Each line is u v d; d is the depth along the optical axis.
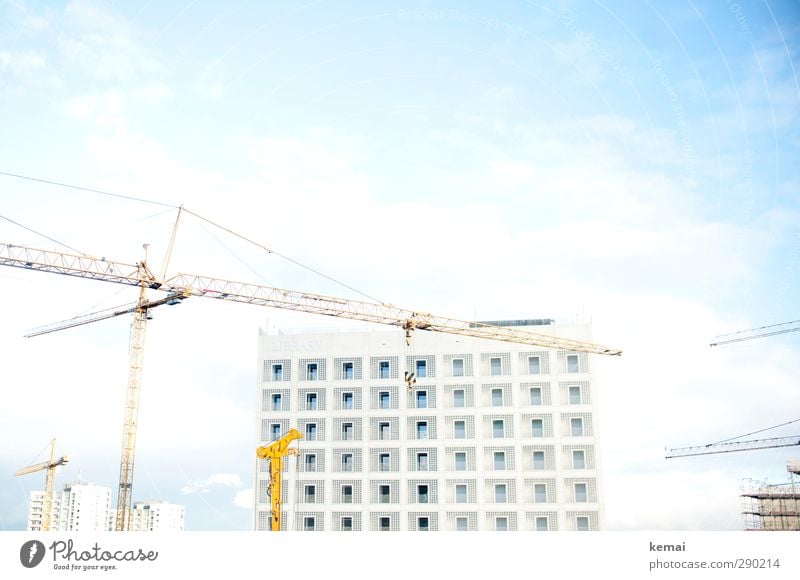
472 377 79.31
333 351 81.69
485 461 77.06
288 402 81.00
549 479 75.81
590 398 77.44
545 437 76.81
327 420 79.94
